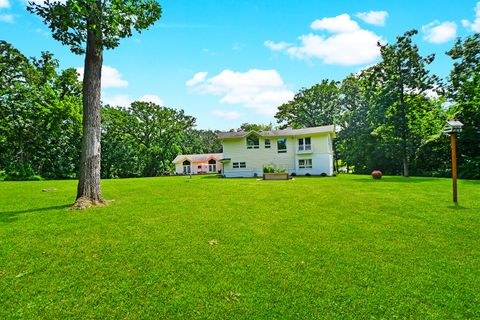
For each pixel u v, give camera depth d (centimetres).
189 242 602
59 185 1827
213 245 582
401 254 525
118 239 621
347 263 484
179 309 350
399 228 704
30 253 534
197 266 476
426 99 2772
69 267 473
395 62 2780
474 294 378
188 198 1238
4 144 2931
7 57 2372
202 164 5831
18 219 800
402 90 2803
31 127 2867
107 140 4606
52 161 3588
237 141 3416
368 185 1773
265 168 2909
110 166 4616
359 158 3675
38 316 335
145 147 5031
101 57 1061
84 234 657
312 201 1134
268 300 369
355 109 3856
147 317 334
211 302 365
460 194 1263
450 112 2977
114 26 973
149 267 473
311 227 721
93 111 1038
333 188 1623
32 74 2602
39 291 394
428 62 2686
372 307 351
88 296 381
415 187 1603
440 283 410
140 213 894
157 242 601
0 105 2580
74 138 3838
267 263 488
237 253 536
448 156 2631
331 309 348
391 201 1106
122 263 489
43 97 2789
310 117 4556
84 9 870
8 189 1556
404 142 2850
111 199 1197
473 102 2398
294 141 3353
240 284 412
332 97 4397
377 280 421
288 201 1141
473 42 2420
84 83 1034
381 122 2911
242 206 1029
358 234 656
